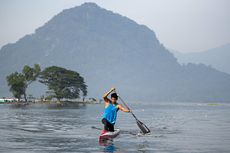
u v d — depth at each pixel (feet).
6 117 153.69
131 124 122.42
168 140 76.28
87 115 184.03
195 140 77.00
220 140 77.30
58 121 132.05
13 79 449.48
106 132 78.64
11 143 67.82
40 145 65.98
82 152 59.41
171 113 244.01
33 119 141.90
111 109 80.69
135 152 60.23
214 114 232.94
